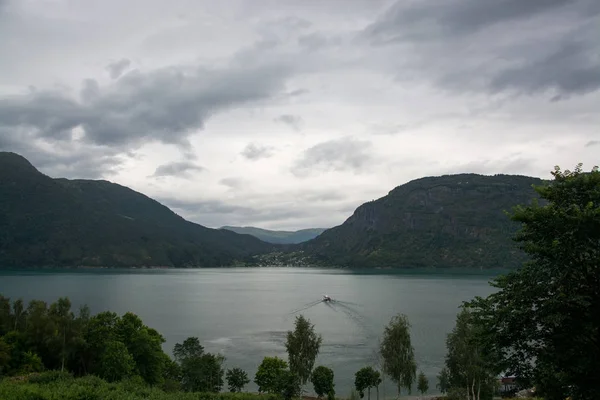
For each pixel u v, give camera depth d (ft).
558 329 77.15
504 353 85.40
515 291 80.18
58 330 258.37
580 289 75.36
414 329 452.35
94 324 267.18
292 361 251.39
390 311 597.11
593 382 73.36
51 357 258.98
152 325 495.82
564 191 81.46
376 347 370.32
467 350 206.90
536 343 82.07
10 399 137.69
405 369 237.66
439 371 302.86
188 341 305.32
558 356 74.02
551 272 75.72
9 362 240.73
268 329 468.34
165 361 274.57
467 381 207.82
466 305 90.38
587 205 73.00
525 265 82.84
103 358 229.66
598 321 73.41
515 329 80.33
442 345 379.35
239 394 213.25
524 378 81.20
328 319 536.42
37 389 149.28
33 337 256.52
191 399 182.39
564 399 77.05
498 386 213.66
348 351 358.02
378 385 272.92
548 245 77.77
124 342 251.39
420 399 245.45
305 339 254.47
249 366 316.81
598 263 72.59
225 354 351.46
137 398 161.27
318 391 244.22
